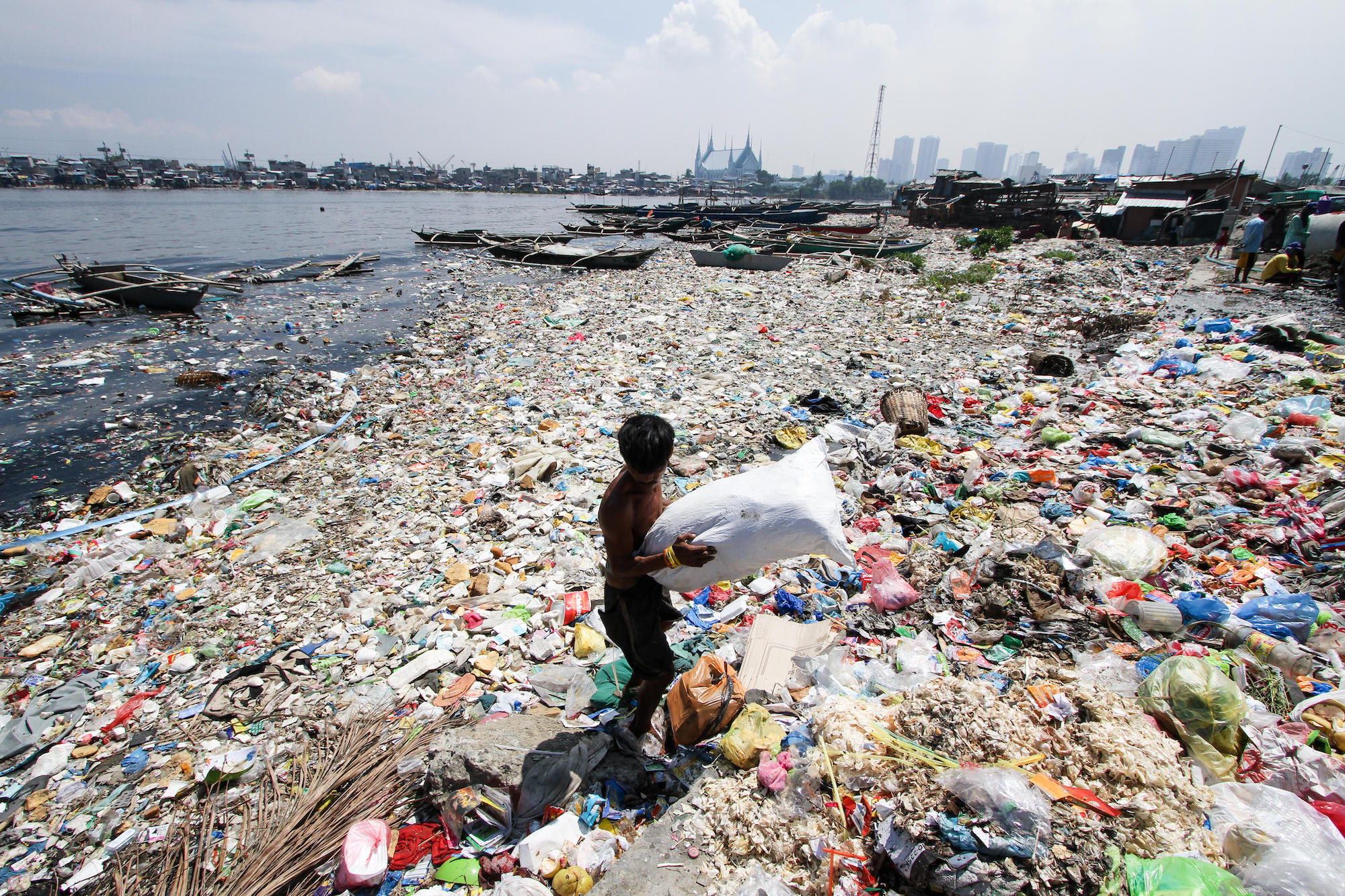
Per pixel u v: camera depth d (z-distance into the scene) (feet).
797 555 9.98
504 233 142.82
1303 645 12.58
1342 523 16.46
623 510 9.67
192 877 10.23
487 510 22.12
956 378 34.63
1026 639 13.56
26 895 10.38
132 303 60.90
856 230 126.00
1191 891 6.97
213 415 35.35
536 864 9.36
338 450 28.91
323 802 11.17
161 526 22.90
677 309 55.72
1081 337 42.96
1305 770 9.00
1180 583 15.02
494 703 13.51
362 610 17.37
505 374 38.68
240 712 13.96
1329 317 40.19
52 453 30.71
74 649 16.89
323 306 63.87
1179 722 9.61
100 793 12.23
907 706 10.03
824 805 9.03
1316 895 6.98
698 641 14.76
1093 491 19.97
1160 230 101.96
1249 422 24.00
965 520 19.07
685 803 9.68
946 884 7.53
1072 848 7.56
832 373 36.63
